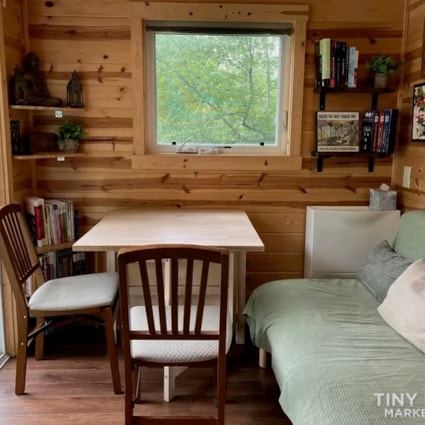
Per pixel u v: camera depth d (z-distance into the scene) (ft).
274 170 9.77
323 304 7.20
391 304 6.56
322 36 9.37
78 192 9.77
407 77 9.24
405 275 6.66
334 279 8.62
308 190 9.91
